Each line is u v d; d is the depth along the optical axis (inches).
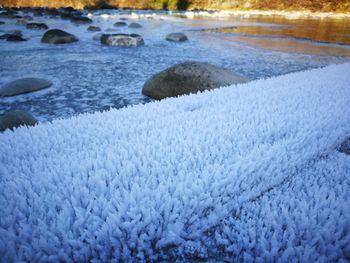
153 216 55.2
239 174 69.3
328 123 99.0
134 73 259.9
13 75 245.0
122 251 52.2
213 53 362.6
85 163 74.0
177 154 77.8
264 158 74.4
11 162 78.0
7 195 61.1
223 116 105.9
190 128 95.7
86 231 52.0
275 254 50.4
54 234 52.3
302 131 92.4
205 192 63.3
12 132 97.5
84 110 168.4
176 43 433.1
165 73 190.5
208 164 73.2
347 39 496.1
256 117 103.6
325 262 48.9
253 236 54.7
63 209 56.8
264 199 64.7
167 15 877.8
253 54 360.5
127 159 76.9
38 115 160.6
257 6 1112.2
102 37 413.7
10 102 181.0
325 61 322.7
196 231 56.9
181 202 58.7
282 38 501.0
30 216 55.2
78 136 90.8
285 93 135.0
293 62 315.0
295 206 63.1
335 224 56.3
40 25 529.0
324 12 1051.3
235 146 84.0
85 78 240.5
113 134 95.0
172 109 116.0
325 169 77.4
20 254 47.9
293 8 1082.1
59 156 79.6
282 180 72.6
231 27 636.1
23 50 357.1
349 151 91.7
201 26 638.5
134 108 120.3
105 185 63.4
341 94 130.9
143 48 390.6
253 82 160.9
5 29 522.9
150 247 53.7
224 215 60.4
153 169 70.1
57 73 254.8
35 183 65.0
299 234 54.2
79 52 355.3
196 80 180.4
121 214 55.3
